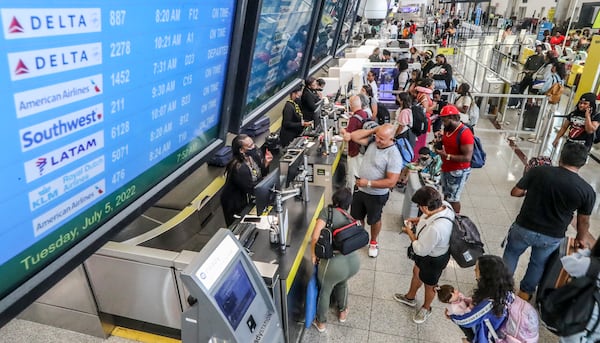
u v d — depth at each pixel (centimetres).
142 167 165
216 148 228
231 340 192
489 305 226
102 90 126
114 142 141
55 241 126
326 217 299
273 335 224
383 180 380
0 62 90
